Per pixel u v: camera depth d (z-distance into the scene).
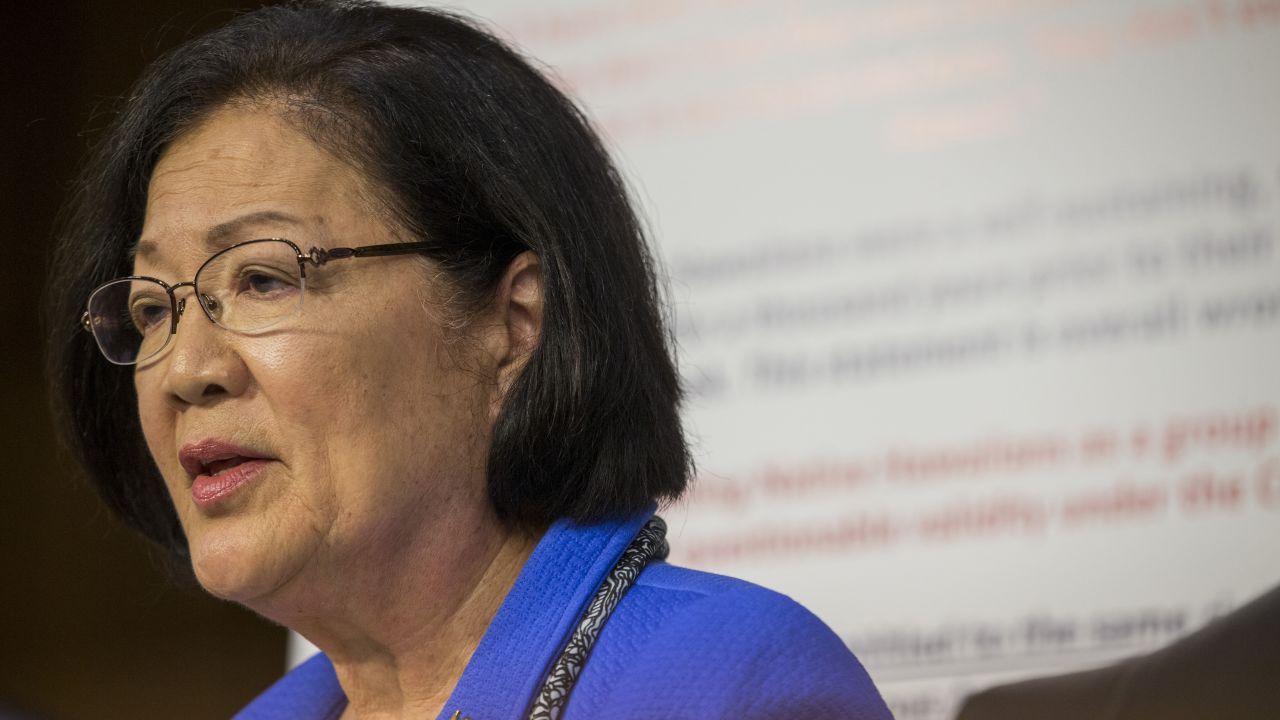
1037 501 4.01
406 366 2.04
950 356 4.17
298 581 2.02
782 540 4.22
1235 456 3.87
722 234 4.47
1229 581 3.81
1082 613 3.91
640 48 4.66
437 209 2.09
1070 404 4.04
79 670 5.88
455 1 4.76
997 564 4.01
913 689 4.02
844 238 4.35
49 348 2.52
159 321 2.14
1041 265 4.14
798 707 1.83
